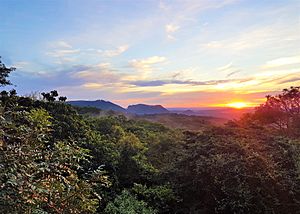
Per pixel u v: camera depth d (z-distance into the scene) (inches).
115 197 369.1
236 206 341.7
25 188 117.6
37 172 136.1
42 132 172.1
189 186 391.2
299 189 360.2
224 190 356.5
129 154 451.5
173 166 428.8
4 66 564.4
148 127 796.6
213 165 376.8
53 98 490.0
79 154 171.8
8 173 119.6
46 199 129.1
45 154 150.6
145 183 429.7
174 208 384.8
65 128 400.8
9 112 165.9
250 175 364.2
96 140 428.1
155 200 378.0
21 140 150.9
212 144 422.0
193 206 378.6
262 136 462.9
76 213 143.5
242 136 453.4
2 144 133.0
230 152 405.7
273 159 400.8
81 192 150.8
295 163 389.4
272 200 351.3
